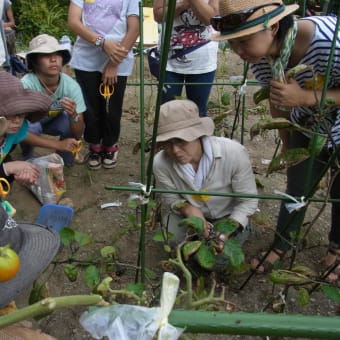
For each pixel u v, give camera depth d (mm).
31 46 2896
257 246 2576
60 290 2262
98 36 2965
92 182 3273
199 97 3318
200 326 712
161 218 2205
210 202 2225
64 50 2988
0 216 1201
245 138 3939
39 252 1271
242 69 5715
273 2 1540
